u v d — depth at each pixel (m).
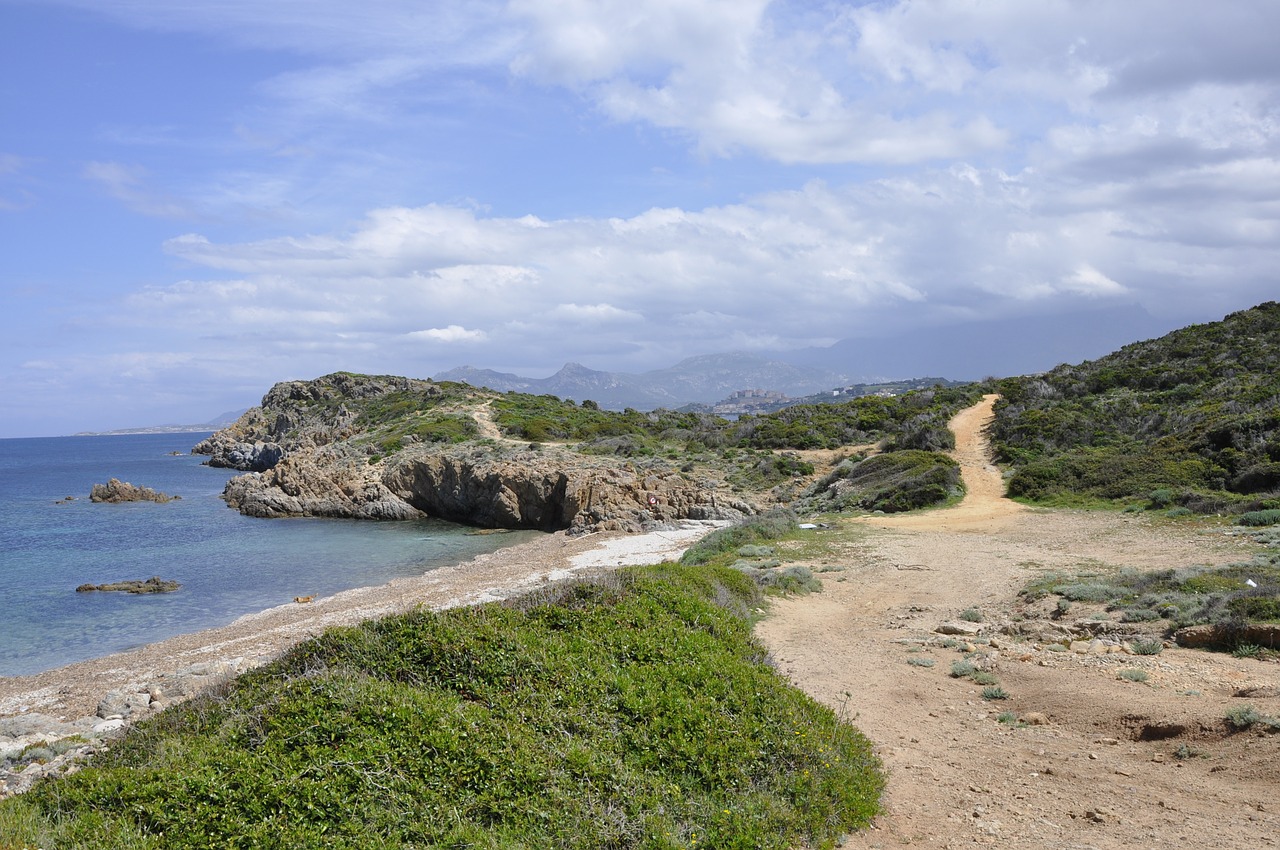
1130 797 8.27
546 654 9.47
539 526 54.69
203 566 41.00
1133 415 48.66
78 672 22.52
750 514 49.41
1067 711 11.12
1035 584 19.70
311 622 26.67
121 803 6.57
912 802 8.52
